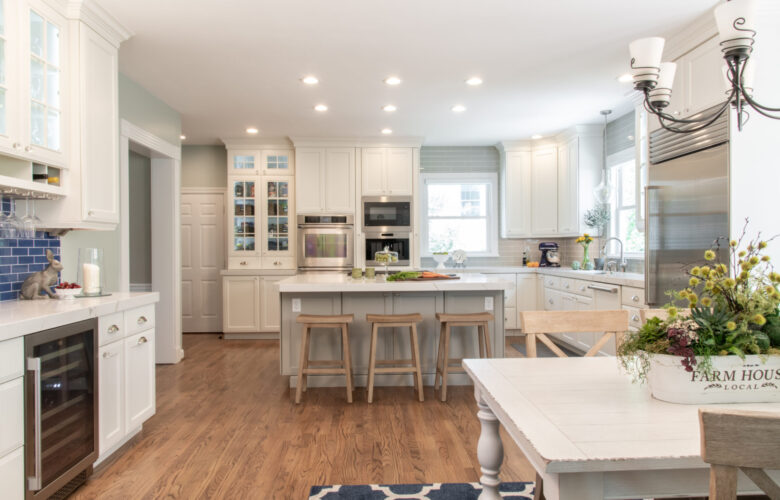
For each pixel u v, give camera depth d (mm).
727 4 1441
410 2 2771
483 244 6828
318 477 2404
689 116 3186
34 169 2602
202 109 4840
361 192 6121
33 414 1920
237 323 6074
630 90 4328
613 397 1350
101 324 2459
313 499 2182
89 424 2338
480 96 4488
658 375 1323
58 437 2098
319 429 3053
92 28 2826
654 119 3580
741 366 1264
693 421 1156
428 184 6809
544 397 1350
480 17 2961
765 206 2836
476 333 4043
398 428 3062
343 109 4875
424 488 2283
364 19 2971
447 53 3502
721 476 795
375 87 4215
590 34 3213
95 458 2371
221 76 3920
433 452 2699
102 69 2939
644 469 955
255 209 6199
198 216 6613
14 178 2303
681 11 2908
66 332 2154
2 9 2246
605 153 5562
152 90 4254
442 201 6867
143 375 2914
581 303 4887
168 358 4844
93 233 3395
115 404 2592
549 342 2027
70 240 3148
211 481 2365
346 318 3566
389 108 4852
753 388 1281
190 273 6613
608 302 4332
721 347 1261
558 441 1031
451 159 6770
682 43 3229
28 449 1911
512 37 3244
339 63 3668
